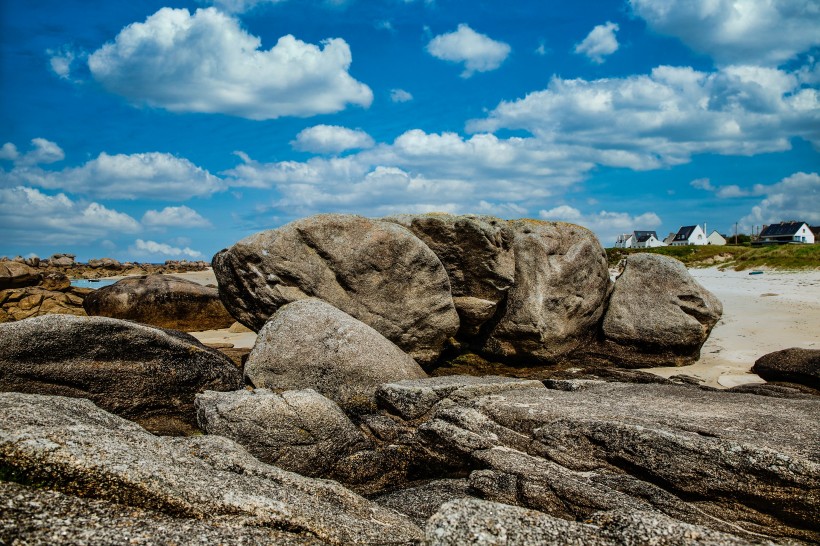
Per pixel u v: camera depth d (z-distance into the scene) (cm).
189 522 603
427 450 1072
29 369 1134
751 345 2086
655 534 582
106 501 610
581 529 602
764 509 757
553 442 944
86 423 850
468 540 577
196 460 750
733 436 846
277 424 1046
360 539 659
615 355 1820
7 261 3016
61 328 1165
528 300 1728
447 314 1675
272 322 1387
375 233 1606
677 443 831
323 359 1305
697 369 1758
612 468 880
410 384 1235
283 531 634
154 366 1228
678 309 1794
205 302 2552
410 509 860
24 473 612
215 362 1302
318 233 1573
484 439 998
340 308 1572
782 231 10225
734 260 5484
